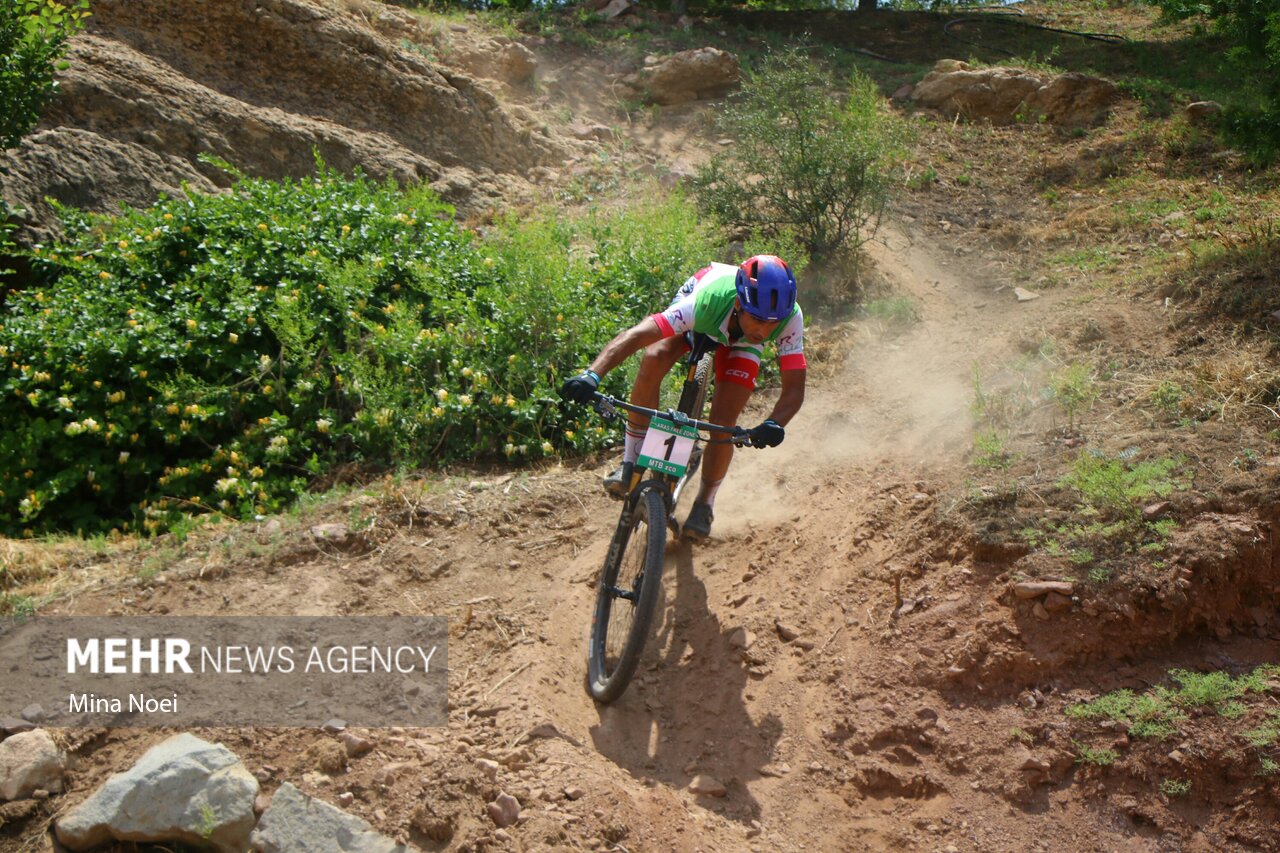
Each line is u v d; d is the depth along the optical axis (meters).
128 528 6.19
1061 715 3.96
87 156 8.93
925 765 3.94
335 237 7.82
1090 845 3.62
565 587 5.07
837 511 5.29
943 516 4.79
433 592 5.06
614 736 4.18
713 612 4.89
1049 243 9.16
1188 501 4.43
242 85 10.80
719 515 5.58
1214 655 4.11
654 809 3.69
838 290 8.54
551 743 3.90
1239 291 6.25
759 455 6.09
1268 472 4.52
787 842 3.71
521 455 6.52
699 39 15.44
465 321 6.98
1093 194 10.18
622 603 4.88
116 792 3.67
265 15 10.91
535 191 11.32
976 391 5.70
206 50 10.75
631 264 8.09
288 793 3.63
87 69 9.52
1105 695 3.99
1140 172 10.37
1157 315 6.45
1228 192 9.30
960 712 4.07
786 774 3.99
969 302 8.24
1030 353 6.45
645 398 4.73
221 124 10.09
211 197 8.11
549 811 3.58
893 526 5.01
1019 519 4.59
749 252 8.40
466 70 13.01
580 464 6.41
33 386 6.62
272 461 6.23
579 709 4.29
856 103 9.61
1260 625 4.22
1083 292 7.65
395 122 11.43
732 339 4.55
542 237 7.97
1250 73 9.48
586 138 12.69
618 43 15.09
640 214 9.09
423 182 10.80
